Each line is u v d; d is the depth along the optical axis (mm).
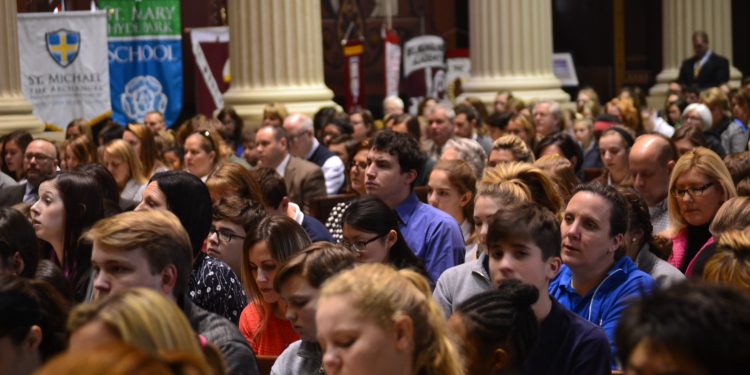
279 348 6250
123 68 19453
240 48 16828
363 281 3760
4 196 11000
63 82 16953
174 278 5012
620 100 17656
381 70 28125
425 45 24688
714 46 26125
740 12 31188
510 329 4324
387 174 8430
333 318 3727
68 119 17016
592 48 30938
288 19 16766
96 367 2277
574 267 6062
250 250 6137
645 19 30734
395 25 28344
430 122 15273
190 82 26062
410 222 8398
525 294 4406
